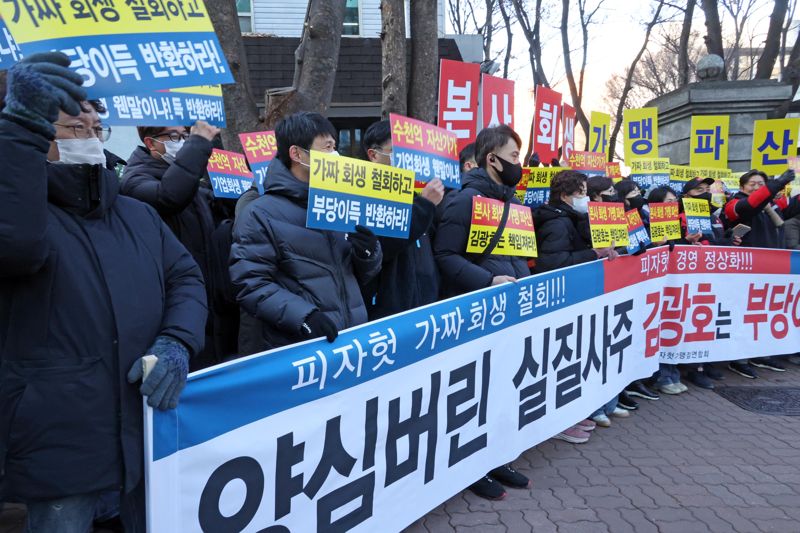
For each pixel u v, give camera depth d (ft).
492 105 14.92
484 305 10.10
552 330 12.09
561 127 17.70
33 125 4.80
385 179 8.53
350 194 8.09
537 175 15.11
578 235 14.06
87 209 5.48
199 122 8.93
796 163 23.54
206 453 6.04
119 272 5.52
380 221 8.57
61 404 5.12
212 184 12.33
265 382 6.57
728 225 20.81
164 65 6.37
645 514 10.46
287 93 14.15
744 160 31.83
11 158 4.73
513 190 11.74
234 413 6.29
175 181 8.84
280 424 6.79
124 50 6.10
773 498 11.10
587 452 13.14
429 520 10.17
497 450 10.77
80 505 5.41
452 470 9.71
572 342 12.78
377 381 8.06
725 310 17.62
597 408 13.93
